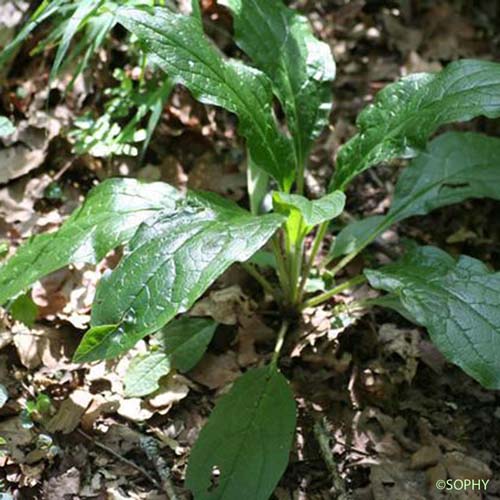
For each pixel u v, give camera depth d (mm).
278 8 800
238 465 656
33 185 865
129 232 699
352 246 823
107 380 744
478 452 726
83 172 886
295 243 763
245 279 834
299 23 800
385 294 837
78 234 704
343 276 856
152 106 857
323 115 794
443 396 766
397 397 759
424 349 789
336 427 734
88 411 716
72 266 802
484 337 648
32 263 698
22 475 673
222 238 630
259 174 840
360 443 725
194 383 756
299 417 738
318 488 693
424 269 706
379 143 725
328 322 797
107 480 682
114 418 724
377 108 743
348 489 695
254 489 643
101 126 858
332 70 796
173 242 634
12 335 757
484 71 698
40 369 747
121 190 728
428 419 747
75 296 790
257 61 777
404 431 736
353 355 782
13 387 732
